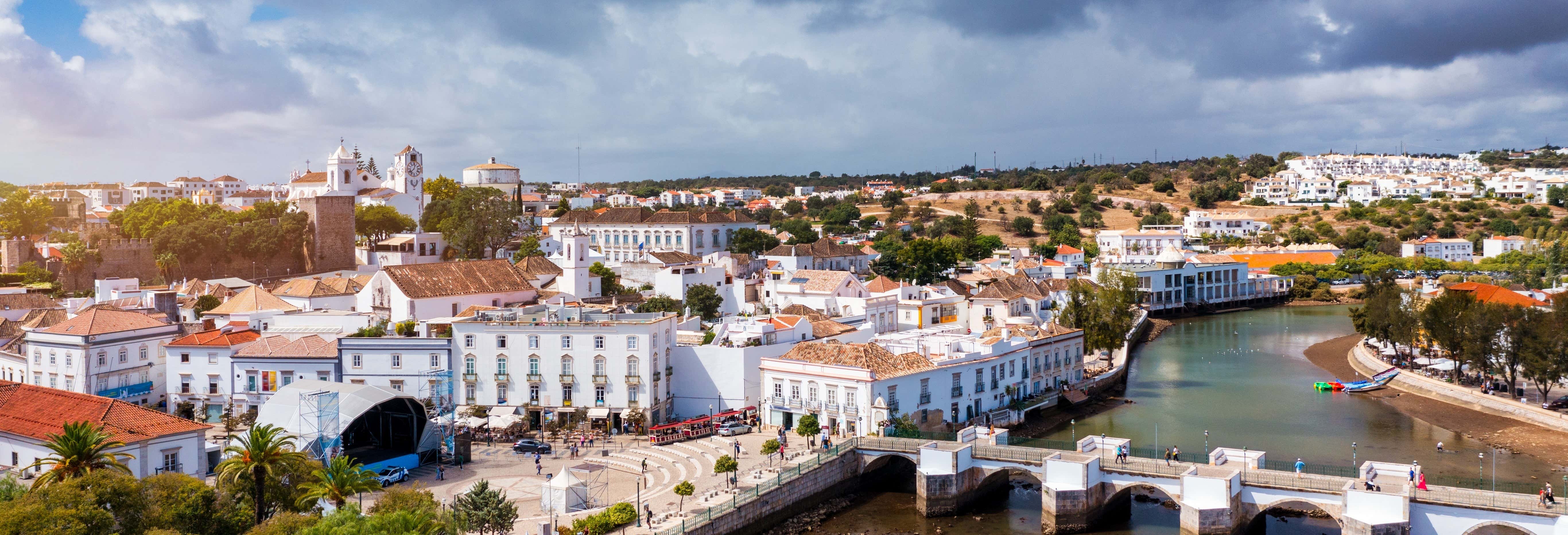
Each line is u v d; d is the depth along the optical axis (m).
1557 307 151.88
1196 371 195.62
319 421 109.94
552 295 185.50
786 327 152.12
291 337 152.00
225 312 170.50
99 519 72.56
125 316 148.62
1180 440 136.25
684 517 97.25
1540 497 91.94
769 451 116.62
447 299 169.62
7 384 106.38
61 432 94.94
